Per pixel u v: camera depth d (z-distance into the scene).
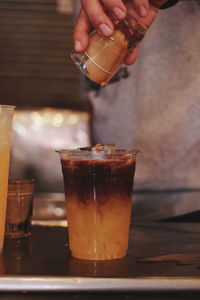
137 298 0.87
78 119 4.07
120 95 1.59
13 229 1.23
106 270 0.95
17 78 4.20
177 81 1.54
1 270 0.96
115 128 1.60
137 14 1.17
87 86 1.62
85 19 1.12
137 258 1.04
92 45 1.10
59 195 3.49
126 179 1.04
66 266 0.98
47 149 3.99
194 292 0.87
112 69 1.10
